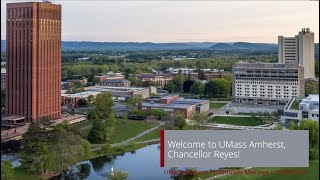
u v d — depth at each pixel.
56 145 195.12
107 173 196.50
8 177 164.38
